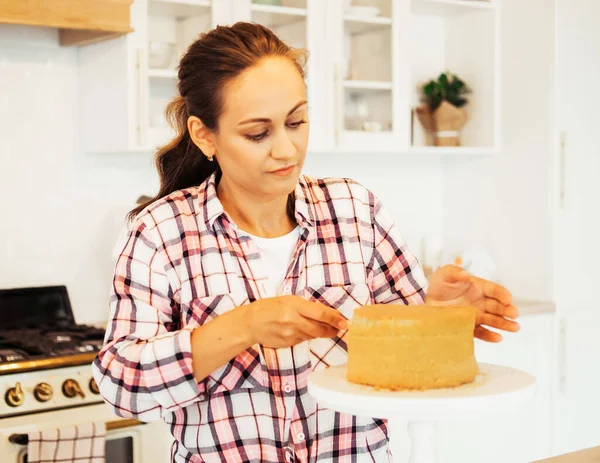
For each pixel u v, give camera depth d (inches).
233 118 47.0
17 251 106.2
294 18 110.0
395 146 120.3
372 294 56.8
